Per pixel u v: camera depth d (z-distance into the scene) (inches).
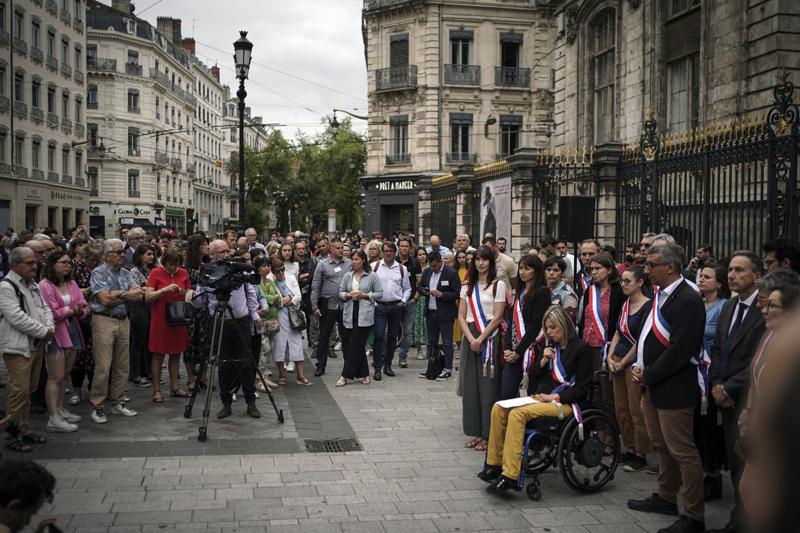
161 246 536.4
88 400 349.1
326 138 2175.2
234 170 2348.7
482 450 271.4
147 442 273.3
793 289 151.5
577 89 786.8
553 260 311.9
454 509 210.5
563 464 221.5
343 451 268.1
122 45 2226.9
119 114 2231.8
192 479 231.5
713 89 562.3
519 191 582.9
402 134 1409.9
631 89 684.7
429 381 412.2
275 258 391.2
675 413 197.3
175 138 2618.1
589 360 233.5
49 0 1550.2
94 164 2202.3
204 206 3102.9
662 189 415.8
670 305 203.0
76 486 222.4
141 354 395.2
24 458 115.0
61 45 1627.7
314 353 507.8
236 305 314.5
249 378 317.7
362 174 2009.1
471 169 746.8
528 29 1371.8
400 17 1365.7
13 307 255.1
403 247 490.3
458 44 1360.7
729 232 345.1
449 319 414.6
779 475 34.5
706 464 227.5
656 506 211.5
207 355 319.0
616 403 260.5
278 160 2191.2
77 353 333.1
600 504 218.2
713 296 238.4
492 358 267.6
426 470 246.8
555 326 233.3
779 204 312.7
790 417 33.9
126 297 302.5
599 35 766.5
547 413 223.0
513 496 223.5
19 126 1425.9
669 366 195.9
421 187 959.0
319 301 428.8
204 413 279.4
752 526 36.4
